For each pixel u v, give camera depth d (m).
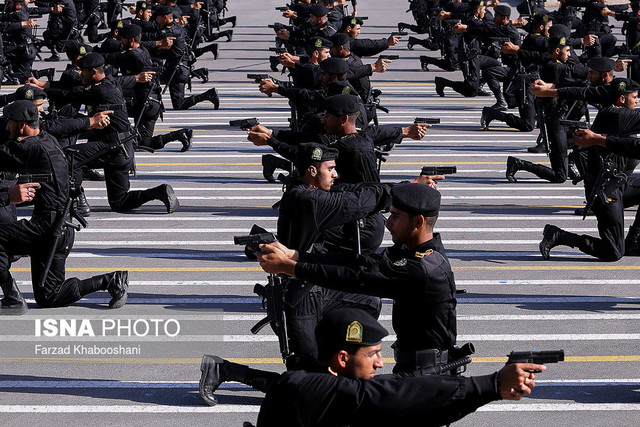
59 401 7.64
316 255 5.82
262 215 13.16
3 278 9.28
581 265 11.11
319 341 4.75
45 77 25.31
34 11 28.02
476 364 8.30
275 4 42.38
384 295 5.71
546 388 7.89
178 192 14.37
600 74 12.22
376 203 7.29
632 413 7.47
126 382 8.00
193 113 20.69
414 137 9.91
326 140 8.87
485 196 14.17
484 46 21.77
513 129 19.23
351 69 14.34
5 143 8.86
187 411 7.50
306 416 4.56
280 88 11.62
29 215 13.43
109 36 20.66
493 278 10.61
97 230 12.41
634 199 11.09
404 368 5.98
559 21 27.27
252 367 8.26
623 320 9.38
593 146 10.81
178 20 25.23
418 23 31.08
